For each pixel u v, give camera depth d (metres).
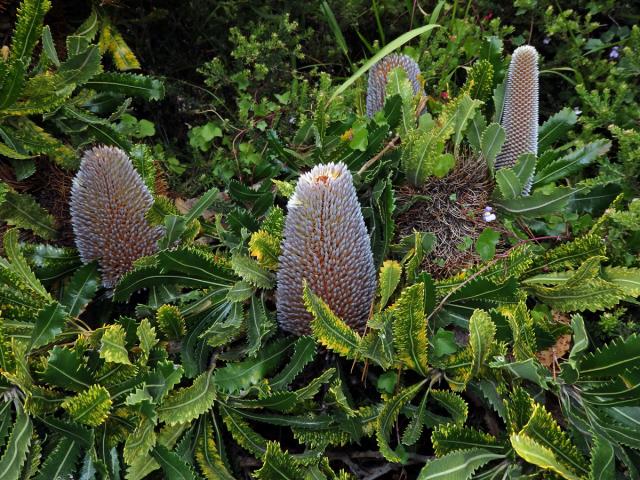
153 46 0.79
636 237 0.61
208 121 0.78
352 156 0.64
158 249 0.60
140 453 0.52
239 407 0.56
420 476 0.50
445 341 0.55
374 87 0.70
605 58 0.83
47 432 0.55
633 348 0.51
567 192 0.61
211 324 0.58
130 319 0.55
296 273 0.54
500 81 0.70
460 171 0.64
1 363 0.52
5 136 0.61
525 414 0.52
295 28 0.78
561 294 0.59
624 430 0.52
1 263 0.56
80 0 0.71
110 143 0.64
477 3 0.84
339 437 0.55
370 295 0.56
